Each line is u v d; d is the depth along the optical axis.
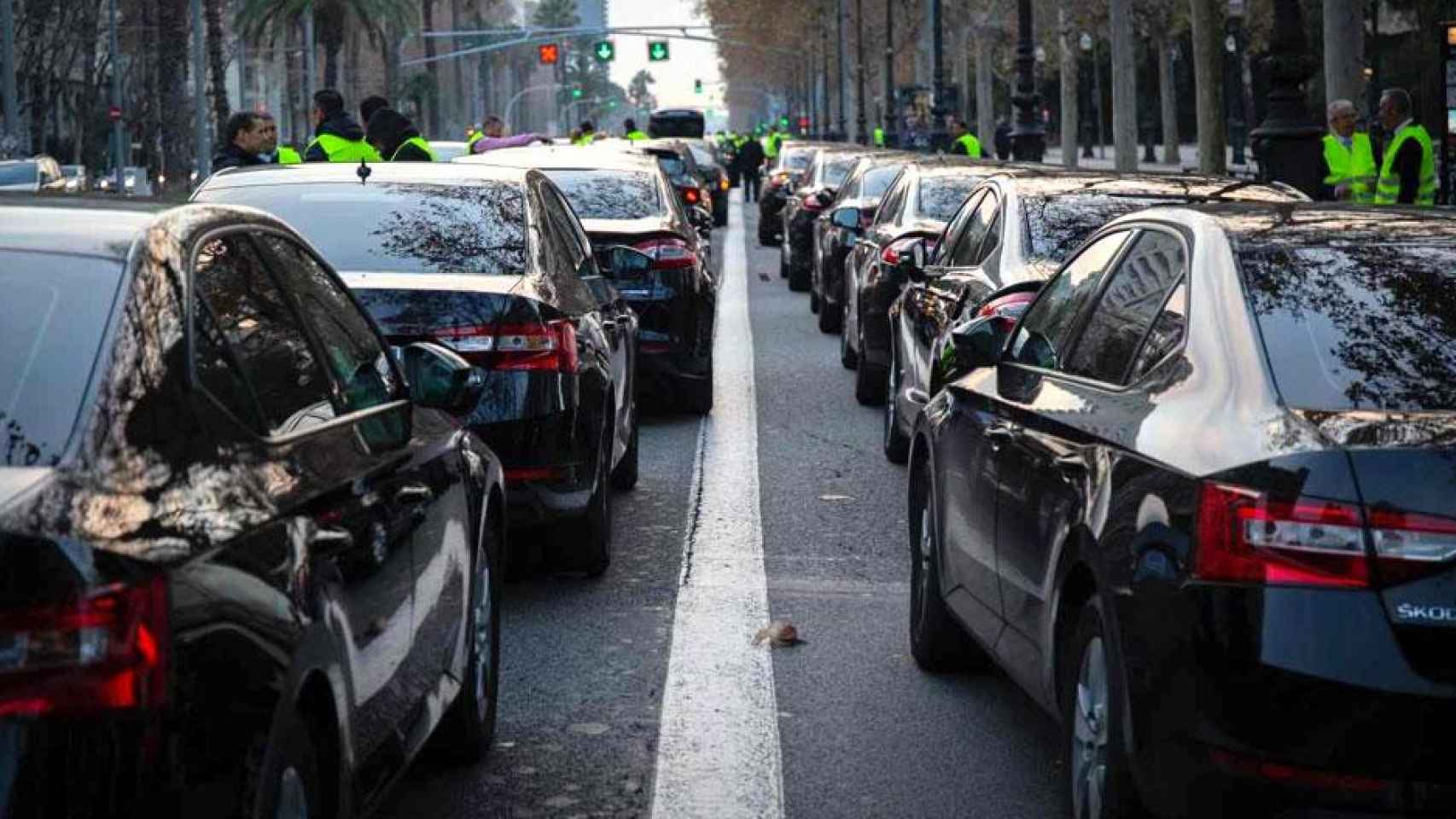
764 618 9.95
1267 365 5.69
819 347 23.91
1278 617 5.06
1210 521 5.24
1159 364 6.27
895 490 13.81
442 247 10.12
